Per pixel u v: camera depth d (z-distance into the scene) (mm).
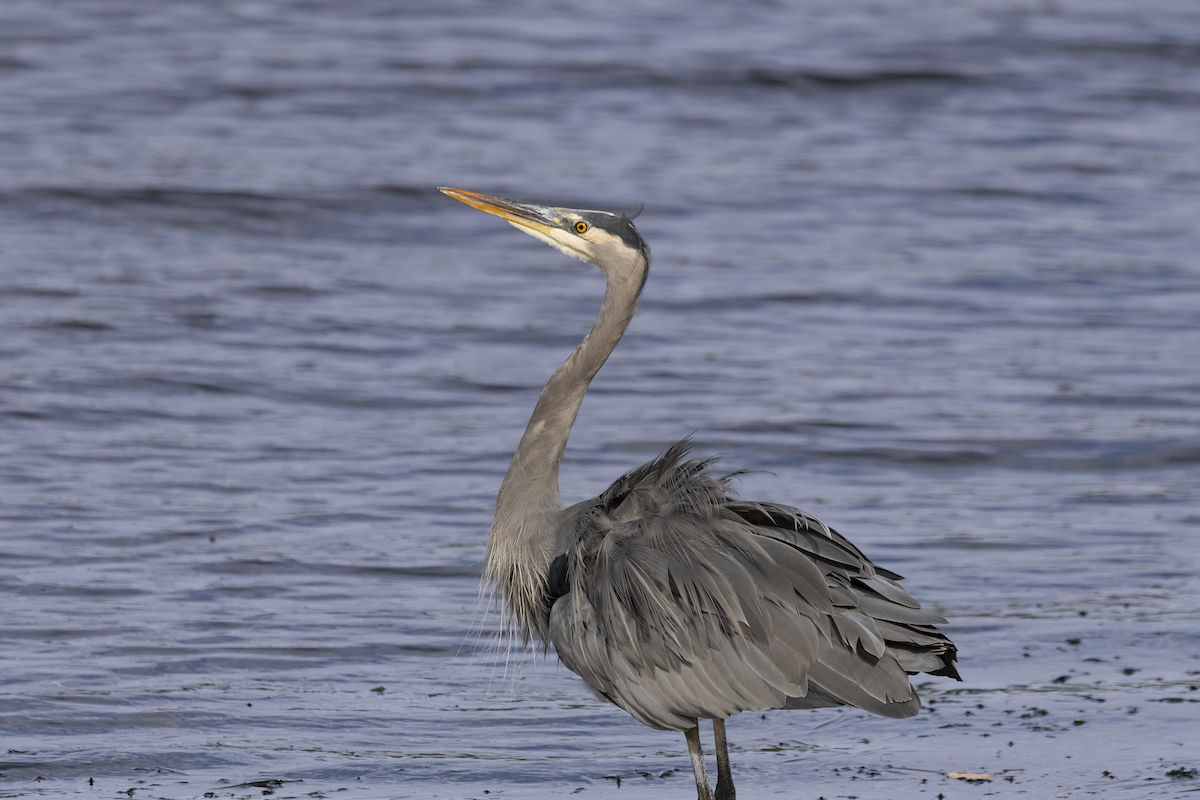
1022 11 43344
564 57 36625
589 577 8320
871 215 27484
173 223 24969
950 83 36469
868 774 8883
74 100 31359
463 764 9117
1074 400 18281
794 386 18625
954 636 11242
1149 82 37438
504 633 11453
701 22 40906
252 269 23078
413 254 24703
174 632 11156
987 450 16453
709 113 33875
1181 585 12398
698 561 7875
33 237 23797
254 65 34812
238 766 8969
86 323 19719
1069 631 11320
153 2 40281
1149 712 9719
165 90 32469
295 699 10109
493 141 30750
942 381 19000
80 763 8922
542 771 9023
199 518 13703
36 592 11820
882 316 21938
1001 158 31547
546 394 8938
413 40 37562
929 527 13969
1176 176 30484
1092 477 15711
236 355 19000
